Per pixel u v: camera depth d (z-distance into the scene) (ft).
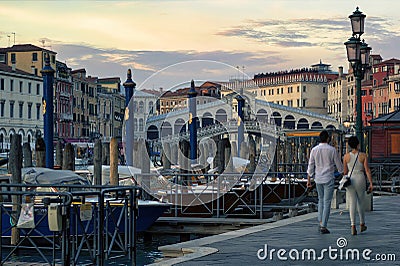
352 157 45.73
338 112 490.08
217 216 78.07
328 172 45.80
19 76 333.83
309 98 520.42
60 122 367.86
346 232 46.70
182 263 34.45
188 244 40.86
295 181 95.40
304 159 159.94
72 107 388.57
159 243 76.18
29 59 355.15
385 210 64.08
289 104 528.63
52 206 34.30
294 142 158.81
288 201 93.76
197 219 75.31
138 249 73.20
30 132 341.62
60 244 38.42
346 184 45.14
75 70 413.18
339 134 165.58
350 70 469.16
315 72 531.50
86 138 381.60
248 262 34.78
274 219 73.41
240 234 45.55
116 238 40.47
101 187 42.75
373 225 50.98
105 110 448.24
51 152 92.12
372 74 444.55
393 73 424.05
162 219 75.72
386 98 419.54
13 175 68.39
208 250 38.24
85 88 412.77
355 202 45.42
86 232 38.58
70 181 72.59
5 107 322.75
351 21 70.95
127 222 40.65
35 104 346.74
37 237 60.03
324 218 45.91
